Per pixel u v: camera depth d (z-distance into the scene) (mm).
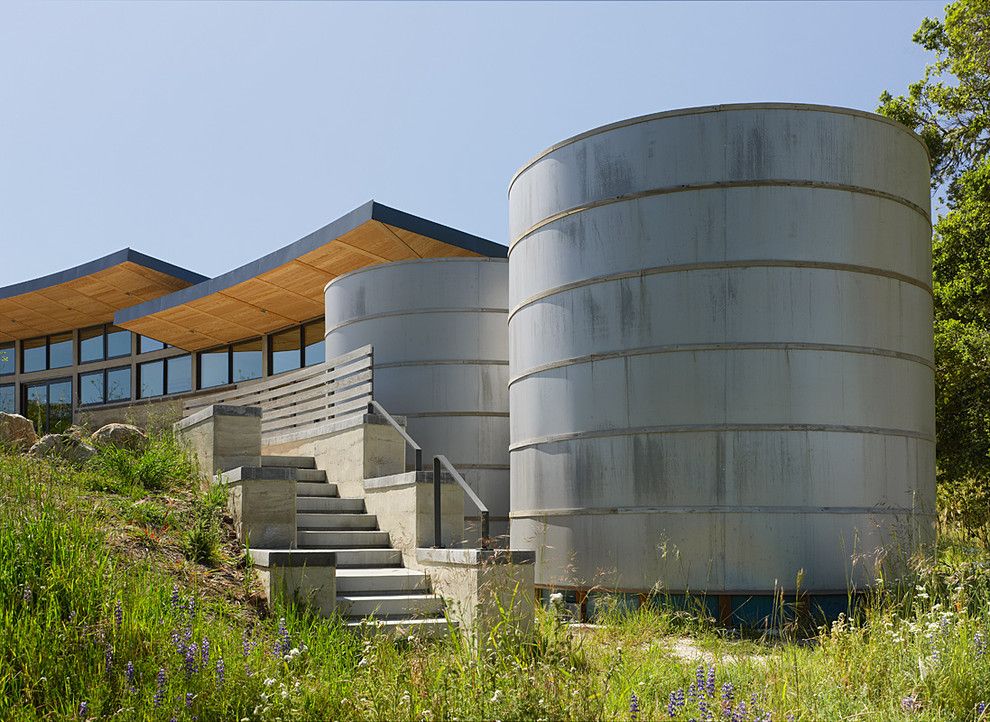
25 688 5305
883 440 11219
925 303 12125
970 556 11391
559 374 12156
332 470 13188
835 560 10727
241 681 5613
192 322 24906
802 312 11039
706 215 11234
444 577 9070
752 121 11258
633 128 11711
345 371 14531
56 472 10109
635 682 6215
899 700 5797
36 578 6473
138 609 6344
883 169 11641
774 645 9273
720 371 10992
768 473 10789
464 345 16297
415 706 5145
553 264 12398
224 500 10234
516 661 5488
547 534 12094
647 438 11203
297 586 8141
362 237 18531
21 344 33125
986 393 17906
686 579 10812
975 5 19359
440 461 10727
